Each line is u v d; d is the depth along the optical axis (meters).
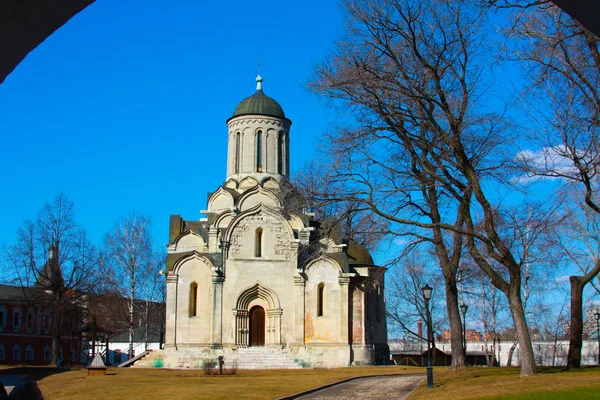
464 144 31.05
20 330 89.81
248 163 68.06
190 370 55.72
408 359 82.50
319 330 61.88
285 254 62.91
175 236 65.19
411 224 32.09
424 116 31.36
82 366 74.56
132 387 37.62
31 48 6.29
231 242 62.41
